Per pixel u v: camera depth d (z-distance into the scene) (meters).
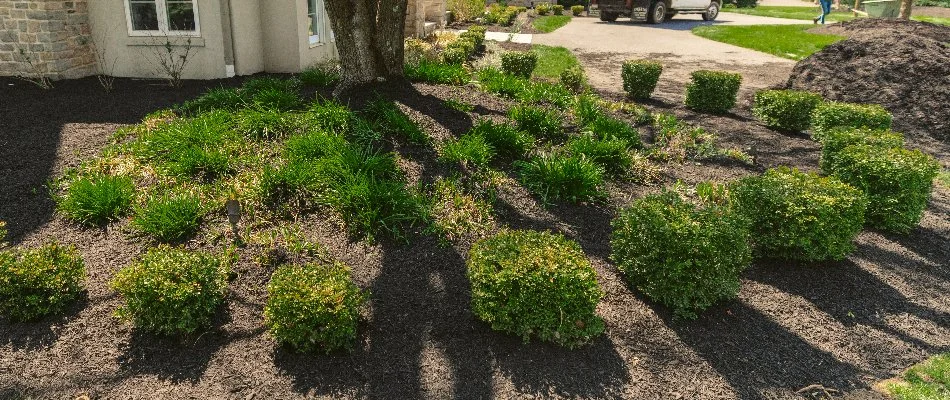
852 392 3.09
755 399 2.99
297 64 9.72
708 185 5.38
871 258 4.64
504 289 3.14
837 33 18.64
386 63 6.80
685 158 6.51
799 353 3.38
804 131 8.23
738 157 6.65
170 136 5.18
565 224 4.62
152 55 9.01
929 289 4.22
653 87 9.70
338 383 2.93
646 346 3.32
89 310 3.35
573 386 2.98
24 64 8.50
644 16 24.31
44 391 2.81
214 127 5.47
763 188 4.39
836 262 4.48
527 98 7.61
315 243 3.97
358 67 6.66
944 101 8.52
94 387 2.84
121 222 4.20
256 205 4.37
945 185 6.48
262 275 3.68
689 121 8.44
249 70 9.48
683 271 3.52
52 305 3.29
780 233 4.25
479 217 4.46
